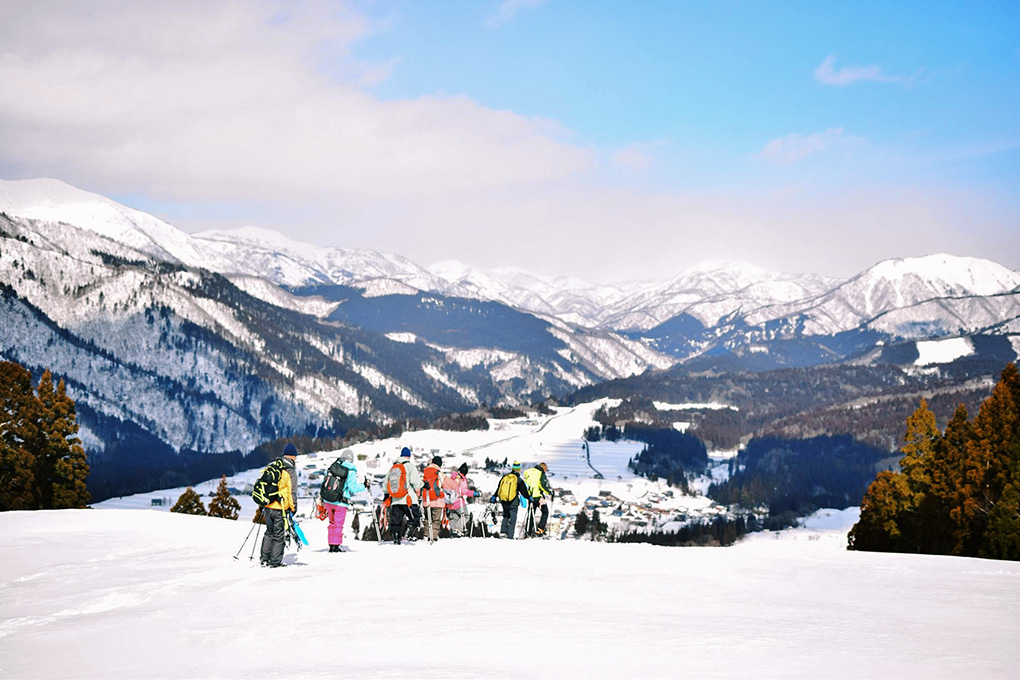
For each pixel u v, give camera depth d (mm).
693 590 15805
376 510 25578
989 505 50281
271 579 17312
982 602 14992
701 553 23172
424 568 18594
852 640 11188
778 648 10648
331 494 22453
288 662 10398
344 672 9539
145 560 21656
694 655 10227
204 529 31234
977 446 51219
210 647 11695
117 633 13023
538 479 27422
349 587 16078
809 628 12055
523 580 16750
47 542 26516
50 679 10016
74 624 14000
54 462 64500
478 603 14141
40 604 16000
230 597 15516
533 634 11539
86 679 9953
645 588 15953
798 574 18641
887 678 9023
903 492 62250
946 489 55312
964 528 51719
